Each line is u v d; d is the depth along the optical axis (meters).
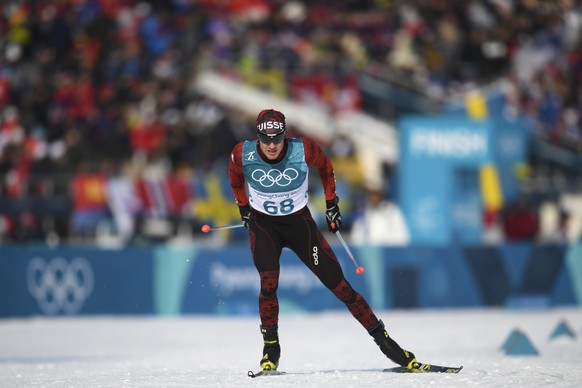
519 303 49.44
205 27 69.00
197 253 43.97
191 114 62.16
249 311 44.53
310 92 64.19
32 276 41.31
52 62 66.62
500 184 52.00
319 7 72.56
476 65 73.69
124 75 65.00
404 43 71.25
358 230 49.25
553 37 77.12
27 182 50.31
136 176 52.31
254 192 18.08
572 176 68.94
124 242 47.03
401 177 48.62
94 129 60.91
